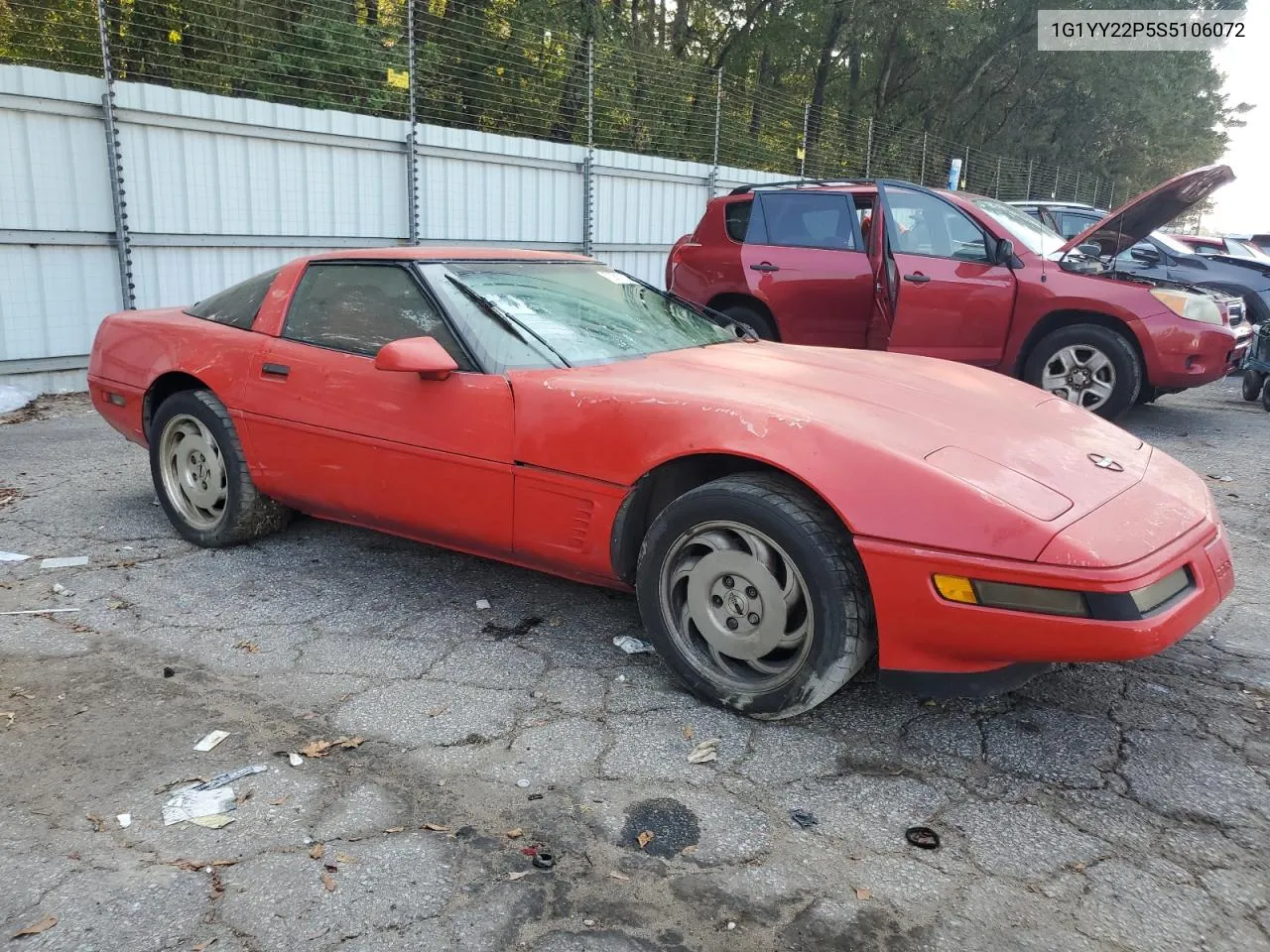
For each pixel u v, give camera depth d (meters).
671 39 25.27
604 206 13.38
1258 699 3.04
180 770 2.55
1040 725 2.86
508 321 3.52
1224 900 2.09
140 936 1.94
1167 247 11.70
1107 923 2.02
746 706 2.84
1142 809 2.44
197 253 8.87
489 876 2.14
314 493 3.85
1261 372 8.75
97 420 7.18
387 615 3.65
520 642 3.42
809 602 2.65
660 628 2.98
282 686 3.06
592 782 2.53
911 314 6.95
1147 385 6.97
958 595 2.46
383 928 1.97
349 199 10.10
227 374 4.07
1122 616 2.35
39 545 4.34
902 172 22.31
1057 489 2.62
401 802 2.42
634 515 3.04
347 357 3.70
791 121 18.67
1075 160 36.97
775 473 2.84
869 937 1.97
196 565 4.14
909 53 27.05
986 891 2.12
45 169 7.65
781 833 2.32
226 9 10.58
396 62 12.20
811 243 7.85
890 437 2.72
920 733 2.81
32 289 7.73
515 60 13.91
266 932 1.96
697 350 3.78
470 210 11.43
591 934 1.96
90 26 9.51
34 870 2.14
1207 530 2.73
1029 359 7.06
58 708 2.88
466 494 3.34
